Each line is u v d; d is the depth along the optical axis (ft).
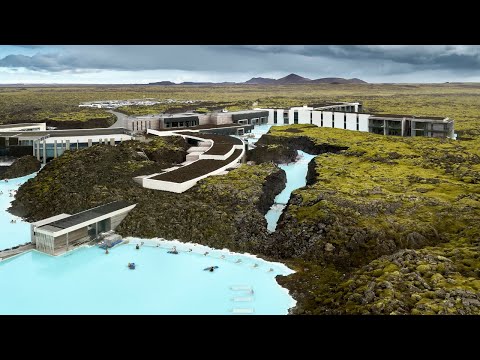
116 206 358.02
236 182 411.95
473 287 220.64
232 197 377.50
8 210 401.90
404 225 312.91
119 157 477.36
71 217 336.29
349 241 302.25
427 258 252.01
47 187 417.69
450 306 208.33
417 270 241.35
